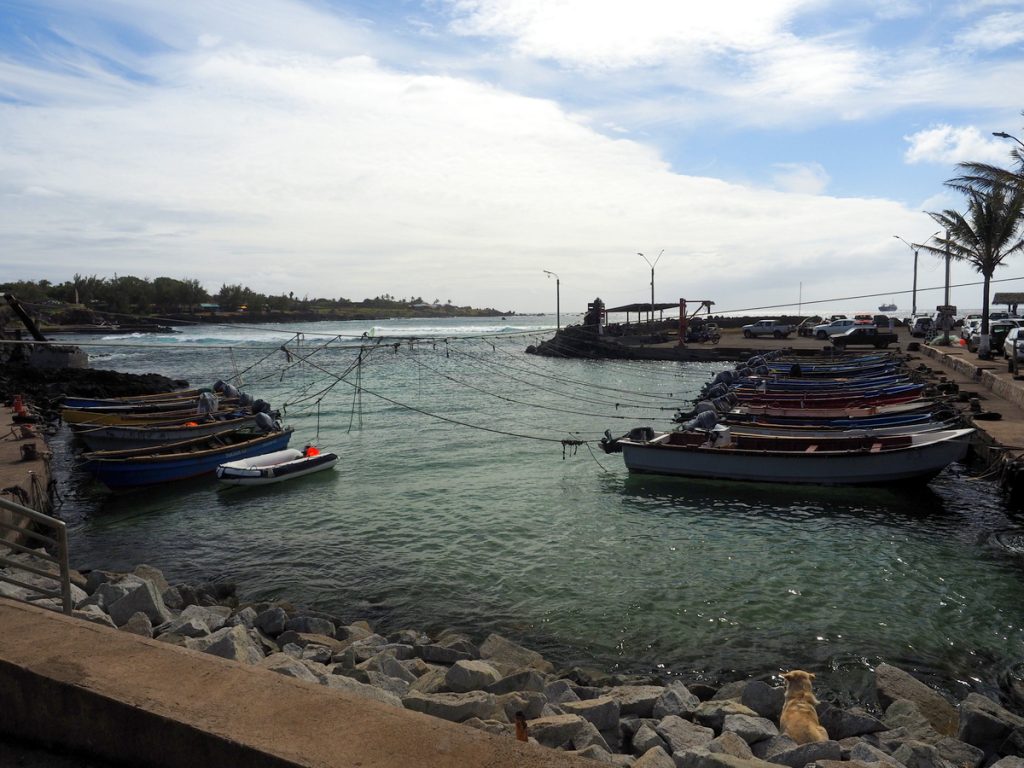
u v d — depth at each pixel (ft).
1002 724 26.91
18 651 14.71
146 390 162.81
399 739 11.63
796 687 28.96
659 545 55.98
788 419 92.58
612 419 119.85
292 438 103.91
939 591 46.14
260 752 11.19
